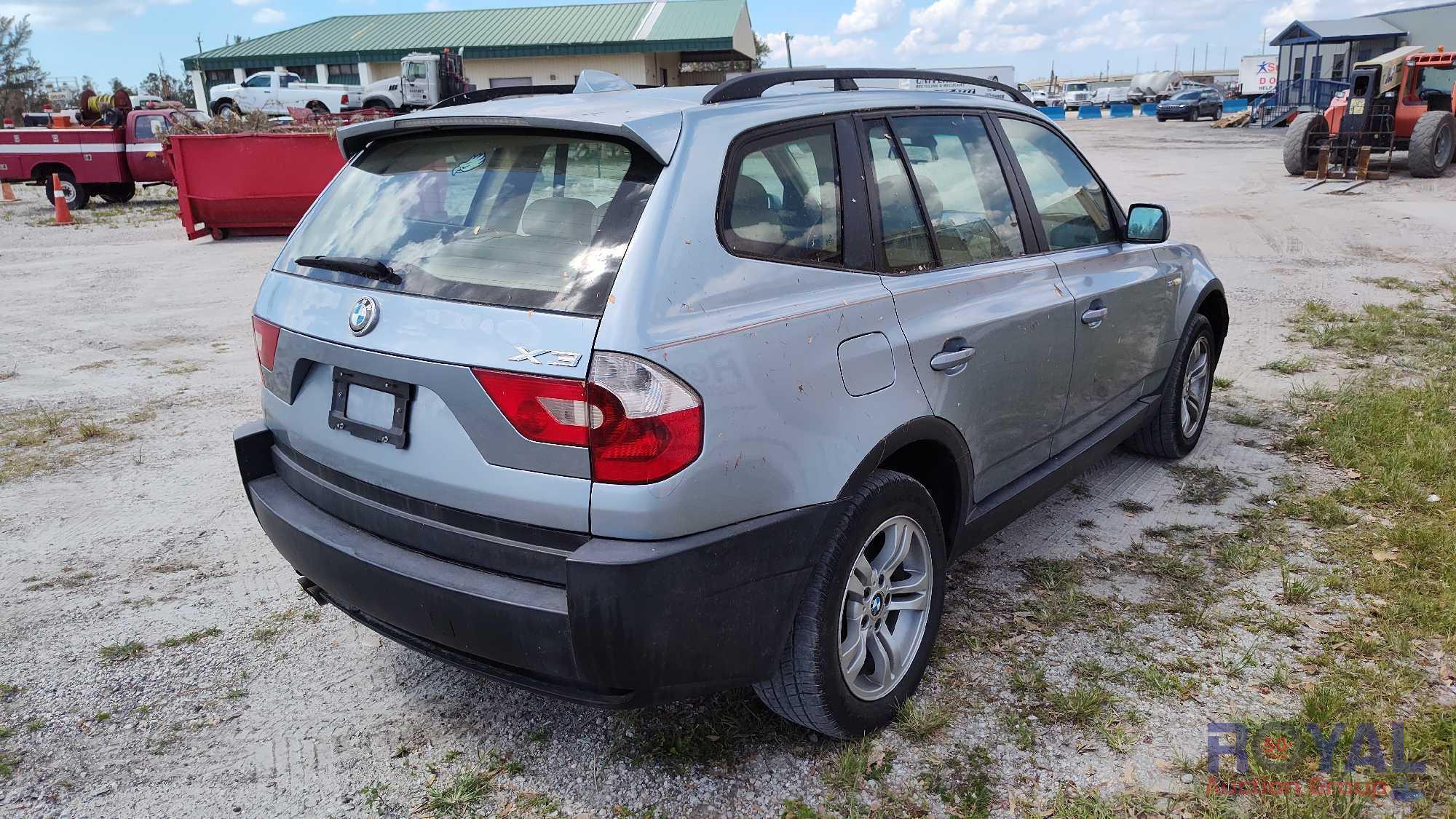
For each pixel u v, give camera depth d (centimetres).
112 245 1423
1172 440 474
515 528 227
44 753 281
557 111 254
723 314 229
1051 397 352
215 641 342
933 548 291
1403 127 1777
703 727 285
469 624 230
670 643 220
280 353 272
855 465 253
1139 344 418
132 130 1958
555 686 233
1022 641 325
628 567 210
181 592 378
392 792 262
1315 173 1853
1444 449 459
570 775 266
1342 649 314
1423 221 1257
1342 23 3131
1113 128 3962
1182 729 277
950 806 250
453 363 223
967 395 299
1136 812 245
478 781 264
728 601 229
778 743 277
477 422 223
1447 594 333
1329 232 1205
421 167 272
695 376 217
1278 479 460
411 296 239
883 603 278
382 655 331
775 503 236
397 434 240
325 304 258
